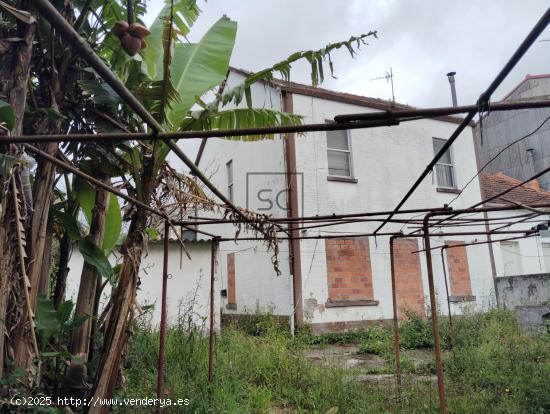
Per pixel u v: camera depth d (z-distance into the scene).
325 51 4.04
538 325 9.09
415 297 12.11
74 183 4.21
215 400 4.86
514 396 5.18
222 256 14.76
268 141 12.16
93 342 4.30
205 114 4.31
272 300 11.50
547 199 14.99
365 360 8.34
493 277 13.51
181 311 9.52
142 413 4.40
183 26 4.36
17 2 2.75
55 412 3.12
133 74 3.94
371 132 12.49
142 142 4.11
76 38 1.59
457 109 2.13
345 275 11.34
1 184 2.64
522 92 19.62
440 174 13.44
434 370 6.91
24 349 2.96
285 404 5.31
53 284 5.49
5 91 2.62
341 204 11.63
